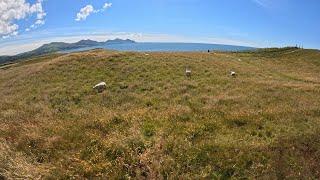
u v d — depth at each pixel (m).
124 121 15.48
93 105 24.72
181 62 44.53
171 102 22.83
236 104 20.81
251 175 10.59
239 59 70.19
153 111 18.23
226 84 30.73
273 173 10.49
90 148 12.43
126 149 11.95
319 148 12.31
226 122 15.69
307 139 13.12
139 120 15.38
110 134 13.56
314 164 11.11
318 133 13.84
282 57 90.25
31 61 98.31
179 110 18.14
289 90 27.62
